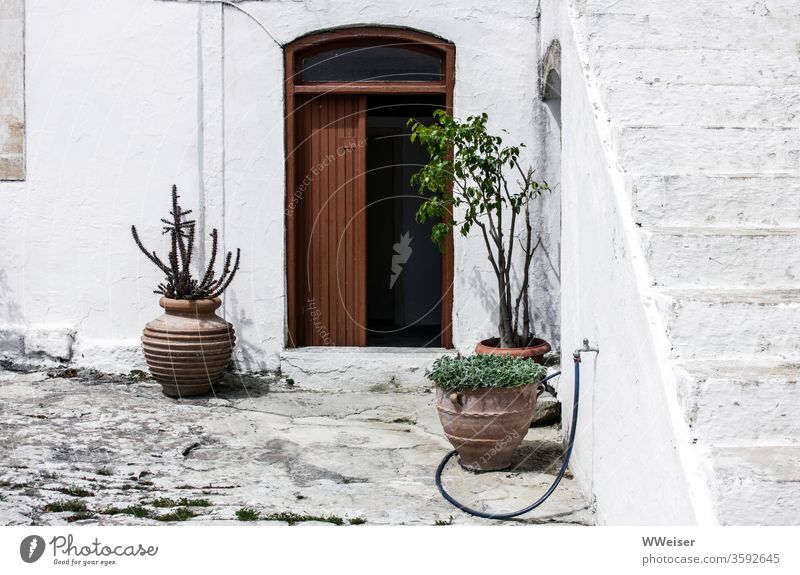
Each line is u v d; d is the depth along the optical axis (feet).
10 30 23.70
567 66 17.37
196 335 21.08
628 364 11.91
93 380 23.16
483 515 13.98
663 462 10.12
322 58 24.16
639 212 12.86
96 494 14.83
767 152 14.01
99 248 23.88
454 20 23.07
